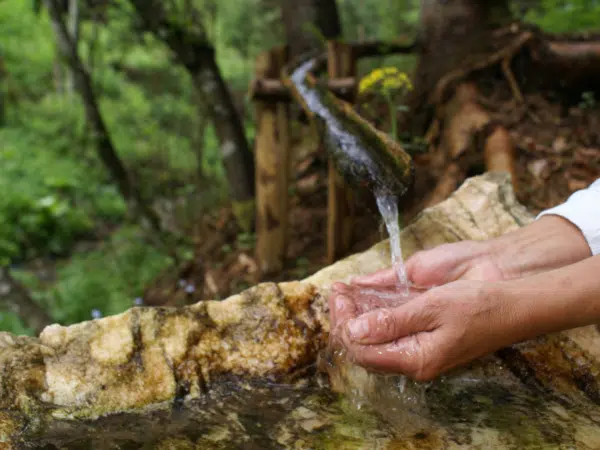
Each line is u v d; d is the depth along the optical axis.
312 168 3.77
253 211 3.70
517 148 2.95
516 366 1.42
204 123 5.09
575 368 1.39
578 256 1.45
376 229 3.03
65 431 1.21
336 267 1.59
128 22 4.95
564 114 3.16
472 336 1.17
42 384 1.28
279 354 1.42
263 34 7.45
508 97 3.15
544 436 1.23
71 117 9.44
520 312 1.16
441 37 3.36
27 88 10.67
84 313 4.15
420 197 2.95
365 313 1.22
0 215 6.77
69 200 7.76
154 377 1.33
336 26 4.02
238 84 8.29
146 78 9.53
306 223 3.44
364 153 1.61
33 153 8.69
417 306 1.18
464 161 2.89
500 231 1.69
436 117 3.17
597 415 1.30
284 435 1.23
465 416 1.29
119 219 7.59
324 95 2.20
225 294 3.26
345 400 1.35
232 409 1.31
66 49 4.48
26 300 3.62
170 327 1.41
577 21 4.49
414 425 1.27
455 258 1.47
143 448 1.17
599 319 1.20
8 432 1.18
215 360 1.39
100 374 1.31
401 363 1.21
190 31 3.65
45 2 4.46
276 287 1.51
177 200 5.40
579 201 1.48
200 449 1.17
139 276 4.27
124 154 7.50
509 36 3.23
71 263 6.08
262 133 2.97
